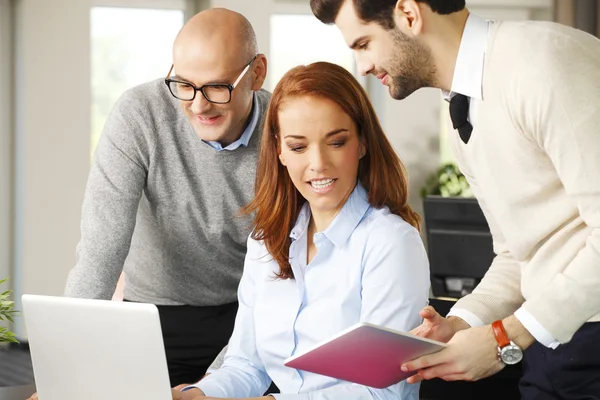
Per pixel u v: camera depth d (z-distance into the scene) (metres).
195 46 2.97
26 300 2.25
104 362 2.16
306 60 9.21
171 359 3.56
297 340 2.51
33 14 7.95
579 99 2.17
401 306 2.38
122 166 3.25
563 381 2.44
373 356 2.11
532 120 2.24
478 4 9.55
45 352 2.27
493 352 2.26
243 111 3.12
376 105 9.55
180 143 3.33
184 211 3.38
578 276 2.23
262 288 2.59
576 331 2.39
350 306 2.45
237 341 2.68
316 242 2.47
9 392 2.74
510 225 2.45
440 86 2.43
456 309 2.62
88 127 8.17
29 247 8.03
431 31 2.35
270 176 2.57
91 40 8.29
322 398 2.31
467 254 4.03
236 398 2.33
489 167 2.42
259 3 8.85
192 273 3.49
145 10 8.57
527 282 2.49
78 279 3.11
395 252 2.40
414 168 9.61
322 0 2.40
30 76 7.96
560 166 2.22
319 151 2.38
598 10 9.41
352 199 2.48
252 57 3.09
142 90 3.34
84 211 3.23
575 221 2.34
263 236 2.58
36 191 8.03
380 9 2.33
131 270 3.57
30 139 7.99
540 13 9.75
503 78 2.29
